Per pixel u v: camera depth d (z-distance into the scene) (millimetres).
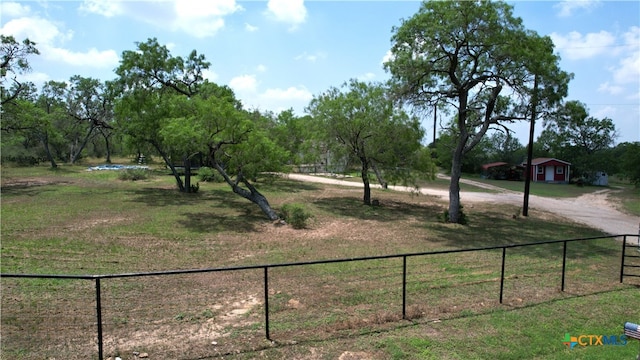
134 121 27266
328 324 7008
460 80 20812
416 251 14172
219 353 5793
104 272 10398
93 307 7781
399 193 33969
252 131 19812
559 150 64062
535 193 40188
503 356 5895
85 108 58344
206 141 18922
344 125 23594
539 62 17703
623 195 40062
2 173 39719
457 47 18719
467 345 6219
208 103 19297
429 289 9398
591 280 10656
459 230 18797
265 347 6016
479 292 9242
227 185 33719
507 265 12344
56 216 18141
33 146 58812
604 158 57438
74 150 61188
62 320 7062
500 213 24922
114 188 29391
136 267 11031
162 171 45438
